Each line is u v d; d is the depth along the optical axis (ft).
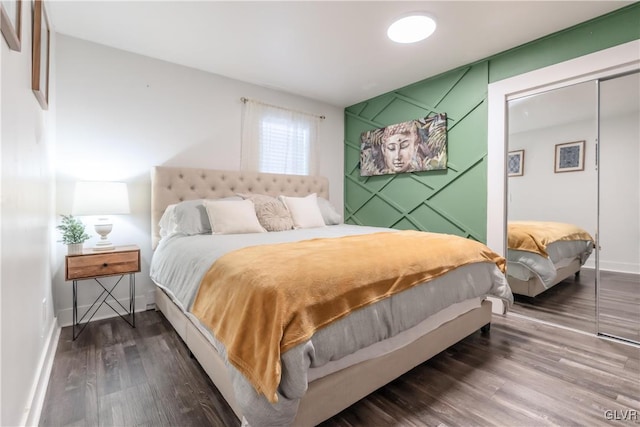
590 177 7.57
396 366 4.95
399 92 11.70
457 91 9.93
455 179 10.05
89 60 8.16
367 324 4.29
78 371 5.61
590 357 6.25
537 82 8.13
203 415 4.48
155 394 4.95
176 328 6.75
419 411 4.60
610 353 6.42
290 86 11.46
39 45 4.71
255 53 8.90
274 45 8.43
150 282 9.15
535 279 8.59
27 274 4.24
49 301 6.52
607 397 4.93
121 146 8.68
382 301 4.56
